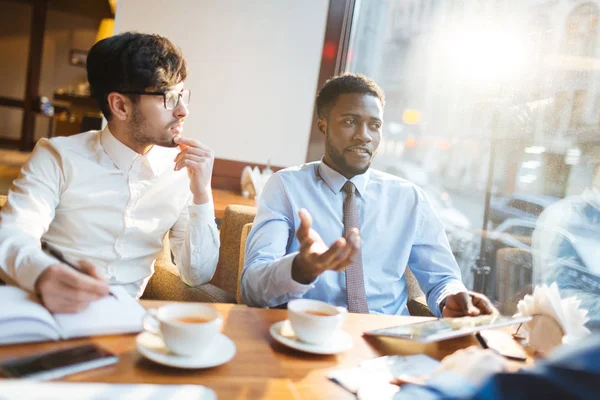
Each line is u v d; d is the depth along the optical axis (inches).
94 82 57.0
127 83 55.3
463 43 124.7
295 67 134.6
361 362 38.2
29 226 51.9
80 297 37.6
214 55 130.6
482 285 120.7
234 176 134.9
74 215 59.2
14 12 396.5
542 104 111.3
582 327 43.8
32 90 354.3
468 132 125.3
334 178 65.5
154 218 63.5
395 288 66.5
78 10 395.9
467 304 53.3
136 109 56.5
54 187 57.3
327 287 60.7
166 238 72.0
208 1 128.3
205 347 34.3
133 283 64.2
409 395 29.1
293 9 132.3
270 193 65.7
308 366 36.8
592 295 96.9
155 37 56.7
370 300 64.5
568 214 103.8
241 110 133.7
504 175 117.7
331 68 135.3
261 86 133.7
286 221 63.5
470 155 124.8
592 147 102.3
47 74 401.7
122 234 61.2
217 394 30.7
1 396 25.2
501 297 112.5
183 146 61.1
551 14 110.0
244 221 85.4
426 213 68.7
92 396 26.9
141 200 61.8
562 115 107.7
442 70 129.0
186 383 31.6
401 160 136.6
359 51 135.7
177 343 33.3
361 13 134.5
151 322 37.7
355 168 63.5
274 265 51.1
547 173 109.6
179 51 57.7
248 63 132.4
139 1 125.5
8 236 45.6
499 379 24.6
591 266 98.3
